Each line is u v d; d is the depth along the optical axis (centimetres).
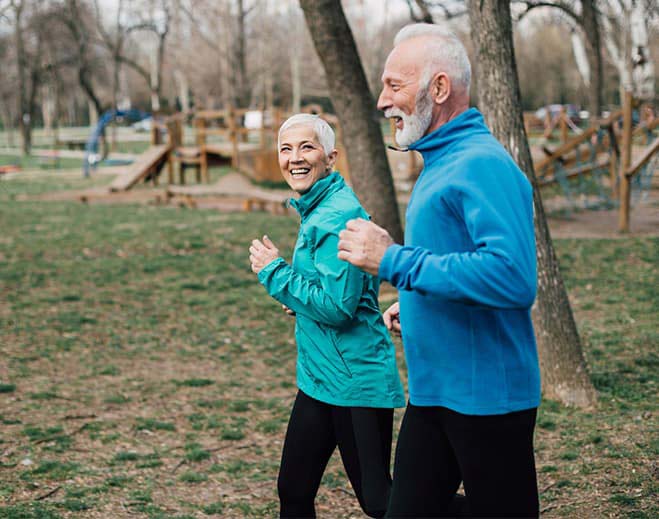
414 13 1270
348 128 952
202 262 1198
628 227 1428
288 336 812
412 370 250
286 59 6038
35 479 447
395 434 532
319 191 301
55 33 4866
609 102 4653
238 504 425
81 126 9294
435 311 241
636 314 841
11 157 4222
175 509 418
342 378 299
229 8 4600
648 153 1408
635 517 379
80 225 1591
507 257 219
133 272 1126
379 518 297
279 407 596
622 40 2461
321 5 909
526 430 240
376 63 3756
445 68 242
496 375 236
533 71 5816
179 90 7988
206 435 537
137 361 718
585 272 1072
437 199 236
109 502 420
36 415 562
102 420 557
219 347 772
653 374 627
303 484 312
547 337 566
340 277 287
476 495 240
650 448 467
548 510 398
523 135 558
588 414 538
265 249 307
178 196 2112
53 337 789
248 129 2656
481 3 548
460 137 243
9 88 5938
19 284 1036
